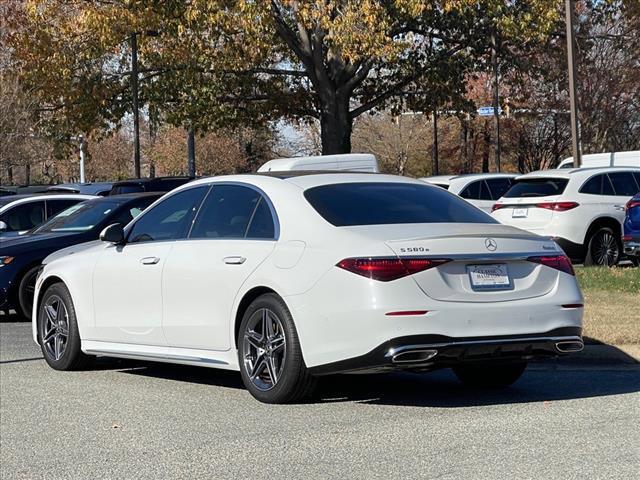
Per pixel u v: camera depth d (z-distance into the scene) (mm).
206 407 8375
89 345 10188
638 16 41688
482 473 6082
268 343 8203
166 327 9148
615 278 15703
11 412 8461
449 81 38438
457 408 8086
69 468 6625
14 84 39594
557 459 6363
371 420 7648
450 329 7473
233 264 8492
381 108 40594
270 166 22047
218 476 6258
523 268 7957
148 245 9516
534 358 7973
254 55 35875
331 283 7648
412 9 32156
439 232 7809
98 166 75500
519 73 40594
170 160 64125
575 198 19562
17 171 68875
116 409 8469
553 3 34688
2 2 40469
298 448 6855
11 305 15102
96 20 34031
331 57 36438
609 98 46188
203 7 32500
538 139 57281
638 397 8406
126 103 38938
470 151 61031
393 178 9148
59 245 15203
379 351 7418
